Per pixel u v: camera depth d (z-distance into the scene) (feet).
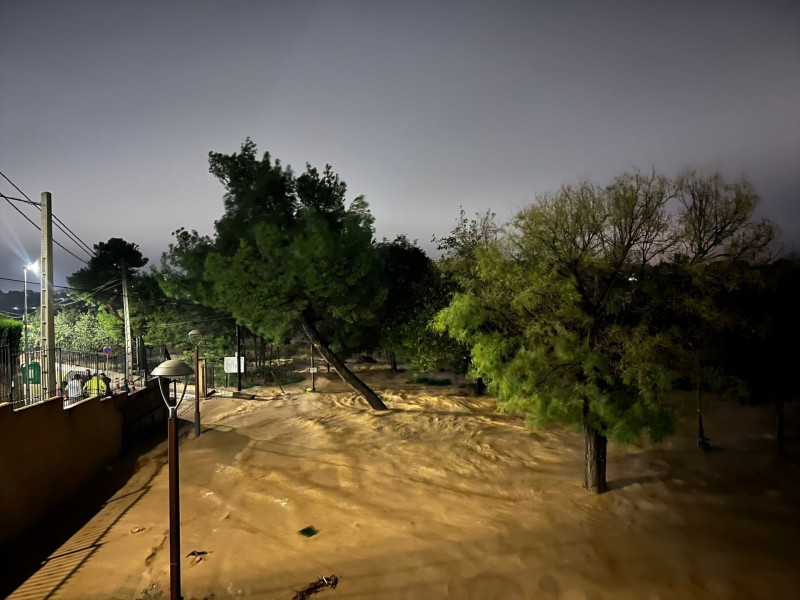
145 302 107.86
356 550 30.40
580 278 33.73
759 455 41.06
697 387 38.50
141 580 28.32
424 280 89.20
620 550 26.94
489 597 24.36
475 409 69.51
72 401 52.08
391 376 111.65
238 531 34.32
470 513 34.42
